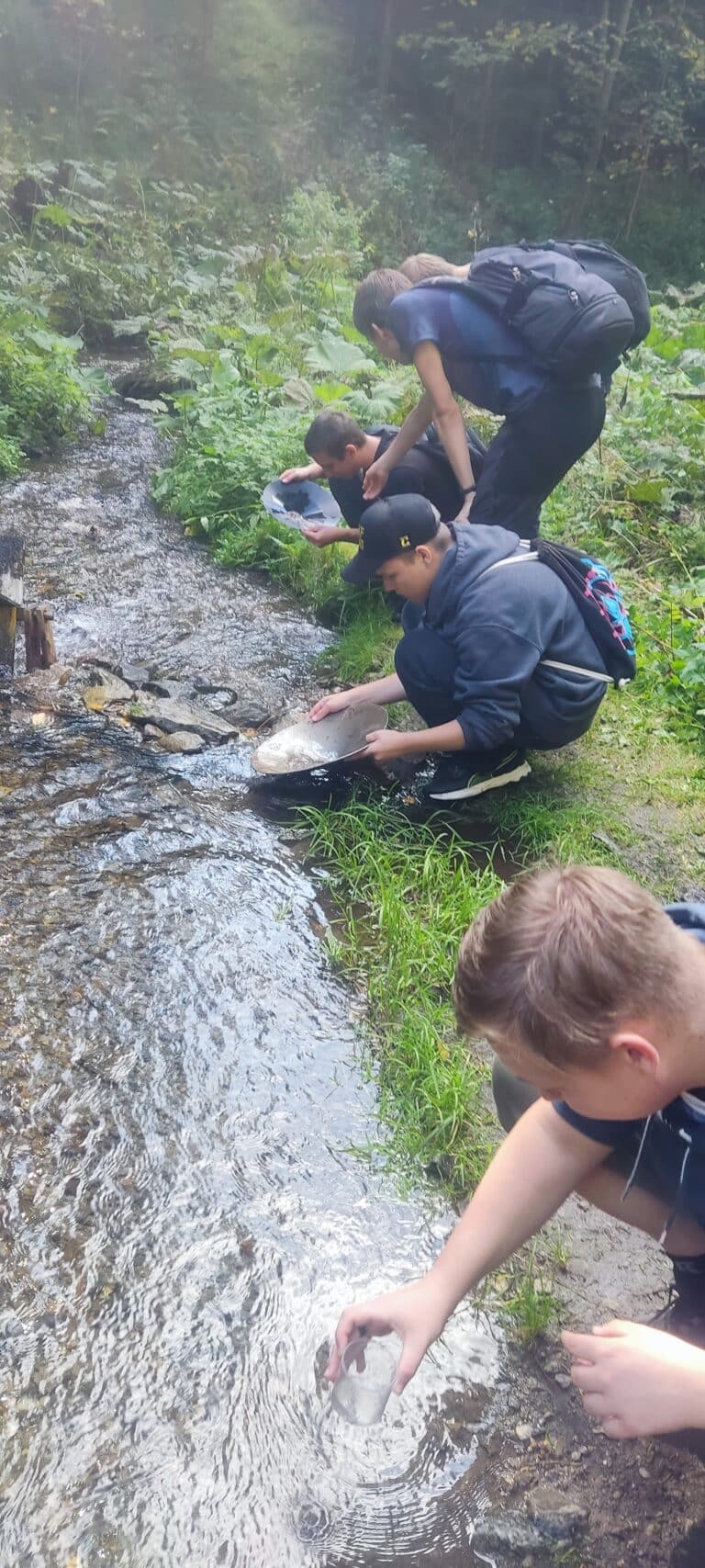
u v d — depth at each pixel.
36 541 5.09
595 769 3.51
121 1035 2.41
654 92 17.28
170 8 16.58
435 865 2.97
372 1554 1.58
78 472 6.15
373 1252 2.01
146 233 11.60
